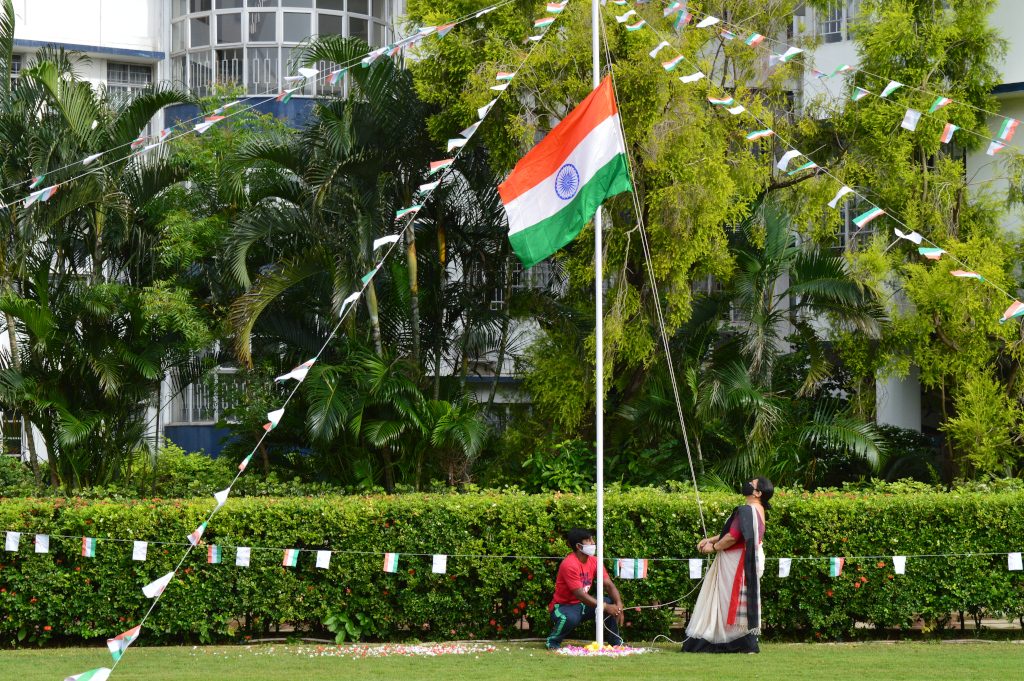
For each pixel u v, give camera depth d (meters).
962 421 15.59
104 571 10.77
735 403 14.31
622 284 14.68
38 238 14.14
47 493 13.95
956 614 12.09
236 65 21.19
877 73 16.30
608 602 10.42
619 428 15.77
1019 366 15.92
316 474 15.52
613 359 14.79
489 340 16.53
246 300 13.88
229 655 9.81
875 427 16.70
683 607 10.91
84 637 10.80
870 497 11.33
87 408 14.46
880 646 10.32
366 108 14.48
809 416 16.64
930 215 16.25
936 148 16.22
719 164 14.17
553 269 16.92
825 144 16.86
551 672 8.40
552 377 15.56
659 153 14.03
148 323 14.43
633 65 13.92
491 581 10.95
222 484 14.73
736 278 15.06
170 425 20.27
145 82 21.66
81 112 14.12
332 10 21.38
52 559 10.79
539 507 11.09
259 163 14.56
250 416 15.32
